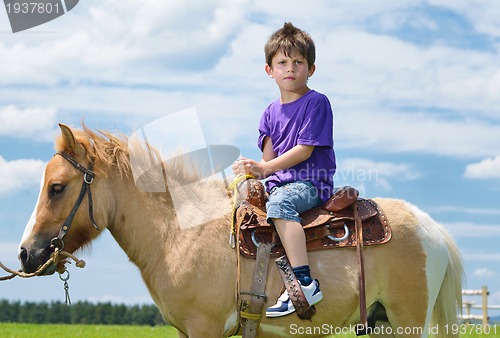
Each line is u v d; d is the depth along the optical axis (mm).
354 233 4418
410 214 4633
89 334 14445
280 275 4285
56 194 4266
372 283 4434
